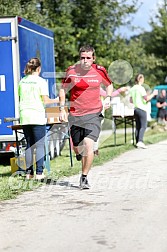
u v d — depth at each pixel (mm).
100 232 12188
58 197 16406
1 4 41344
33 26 27812
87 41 65000
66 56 62344
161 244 11188
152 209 14336
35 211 14562
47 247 11188
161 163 23609
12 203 15711
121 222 13031
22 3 45969
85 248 11023
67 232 12289
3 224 13234
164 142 34781
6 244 11492
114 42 67125
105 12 64938
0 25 25250
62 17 61062
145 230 12266
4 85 25328
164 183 18406
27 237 11992
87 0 64188
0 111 25344
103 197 16172
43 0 55219
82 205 15125
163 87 65812
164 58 91688
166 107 55250
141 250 10789
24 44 25969
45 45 30297
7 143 25875
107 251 10773
